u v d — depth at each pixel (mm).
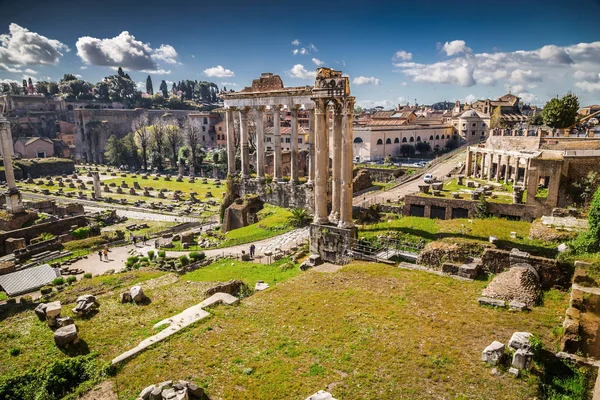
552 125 76062
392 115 146750
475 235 35281
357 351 19828
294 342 21016
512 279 25438
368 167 96188
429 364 18500
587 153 43281
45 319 25688
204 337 21953
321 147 37062
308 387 17234
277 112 59719
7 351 21812
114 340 22531
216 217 75188
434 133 136875
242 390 17312
